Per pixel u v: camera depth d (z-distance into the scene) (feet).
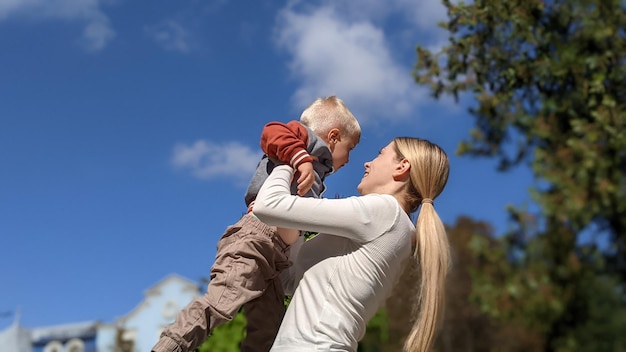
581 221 32.65
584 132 31.17
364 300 7.93
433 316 8.13
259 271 8.48
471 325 39.19
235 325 19.62
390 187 8.79
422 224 8.47
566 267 34.78
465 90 31.58
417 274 8.66
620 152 31.65
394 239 8.12
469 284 38.04
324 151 8.93
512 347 37.81
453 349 39.17
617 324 35.55
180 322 8.00
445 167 8.84
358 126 10.20
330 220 7.94
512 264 35.53
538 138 33.04
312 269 8.10
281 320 8.91
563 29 31.71
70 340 90.38
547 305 34.96
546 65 30.96
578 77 31.53
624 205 31.63
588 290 35.04
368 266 7.98
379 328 24.39
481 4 30.81
